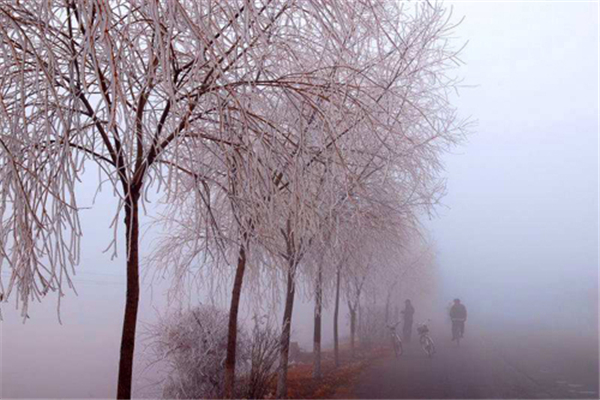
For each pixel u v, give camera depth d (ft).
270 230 16.71
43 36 11.69
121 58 11.60
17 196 12.10
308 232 17.61
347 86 16.43
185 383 31.94
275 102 17.01
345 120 16.85
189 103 14.16
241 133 15.80
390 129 17.98
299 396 31.63
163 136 15.15
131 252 15.62
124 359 15.34
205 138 16.05
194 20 12.50
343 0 14.98
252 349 29.89
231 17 12.14
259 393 29.81
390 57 21.50
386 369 43.19
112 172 12.94
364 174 23.39
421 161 29.37
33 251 12.56
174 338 32.65
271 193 15.34
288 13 14.42
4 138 13.16
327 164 15.87
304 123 16.76
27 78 14.47
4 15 12.05
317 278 31.37
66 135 11.79
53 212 12.57
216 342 32.53
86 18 10.12
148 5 10.96
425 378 37.99
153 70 12.36
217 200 20.04
